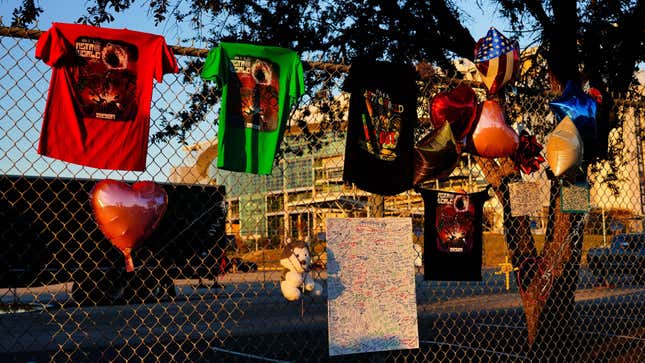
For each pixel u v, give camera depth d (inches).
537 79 331.6
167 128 177.9
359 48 322.3
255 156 161.6
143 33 151.9
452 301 392.5
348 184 204.1
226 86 159.6
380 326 174.4
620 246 297.0
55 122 141.3
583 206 223.8
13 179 338.3
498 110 201.2
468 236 196.5
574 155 206.7
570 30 260.2
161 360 310.8
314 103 205.8
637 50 299.7
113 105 147.3
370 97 181.0
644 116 281.7
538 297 238.1
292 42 321.4
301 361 278.4
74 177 162.4
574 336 244.2
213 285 203.2
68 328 401.4
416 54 323.3
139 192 148.9
